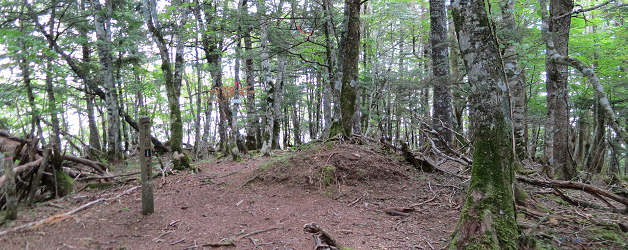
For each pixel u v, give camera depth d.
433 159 7.99
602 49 12.07
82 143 9.73
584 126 11.33
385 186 6.20
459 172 7.10
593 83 4.30
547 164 7.69
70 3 12.05
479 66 3.79
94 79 13.56
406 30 20.45
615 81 10.72
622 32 12.06
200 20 12.64
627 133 4.05
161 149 15.16
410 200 5.73
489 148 3.77
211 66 13.93
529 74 13.39
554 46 6.91
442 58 9.35
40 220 4.46
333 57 10.72
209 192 6.13
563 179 7.05
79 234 4.02
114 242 3.85
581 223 4.78
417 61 19.06
